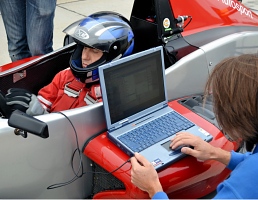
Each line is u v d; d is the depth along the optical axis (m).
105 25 1.84
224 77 1.14
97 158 1.60
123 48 1.87
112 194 1.62
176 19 2.15
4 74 2.03
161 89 1.78
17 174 1.62
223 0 2.46
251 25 2.48
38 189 1.70
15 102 1.61
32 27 2.80
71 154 1.69
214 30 2.29
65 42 2.40
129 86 1.64
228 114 1.13
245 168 1.10
